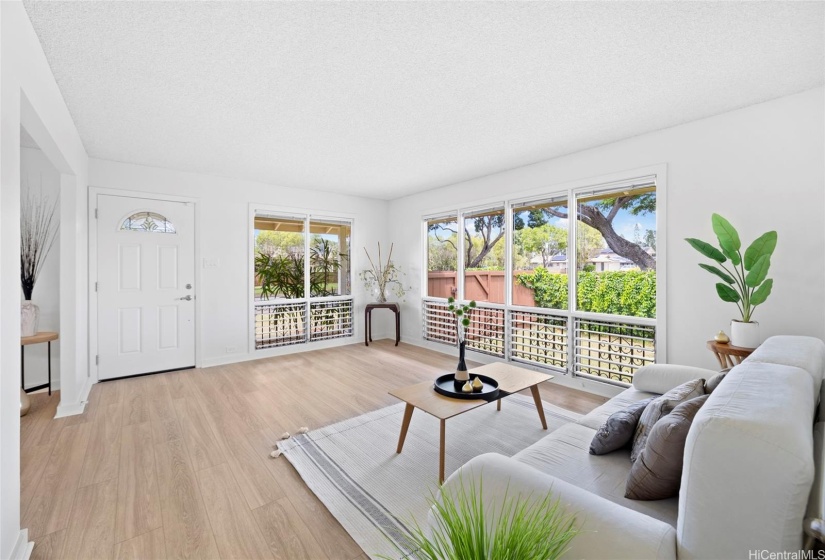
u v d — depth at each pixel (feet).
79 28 5.86
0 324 4.36
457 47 6.40
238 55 6.63
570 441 5.63
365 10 5.48
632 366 10.87
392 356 16.29
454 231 16.65
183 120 9.43
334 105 8.61
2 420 4.43
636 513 3.10
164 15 5.57
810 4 5.31
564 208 12.52
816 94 7.78
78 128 9.93
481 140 10.85
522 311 13.80
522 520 2.92
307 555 5.16
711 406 3.05
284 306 16.84
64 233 9.99
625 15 5.57
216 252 14.90
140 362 13.37
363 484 6.75
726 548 2.65
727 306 9.06
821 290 7.79
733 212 8.86
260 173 14.56
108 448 8.04
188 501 6.26
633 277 10.95
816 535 2.39
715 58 6.70
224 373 13.69
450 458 7.64
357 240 19.10
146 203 13.43
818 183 7.79
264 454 7.85
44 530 5.54
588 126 9.84
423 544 3.20
